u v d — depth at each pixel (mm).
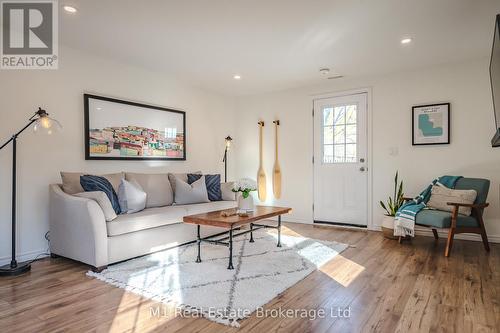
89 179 3082
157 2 2490
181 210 3543
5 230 2953
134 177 3725
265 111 5582
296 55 3709
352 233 4297
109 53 3656
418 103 4242
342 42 3318
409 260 3053
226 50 3549
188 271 2705
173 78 4672
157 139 4406
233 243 3670
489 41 3305
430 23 2873
